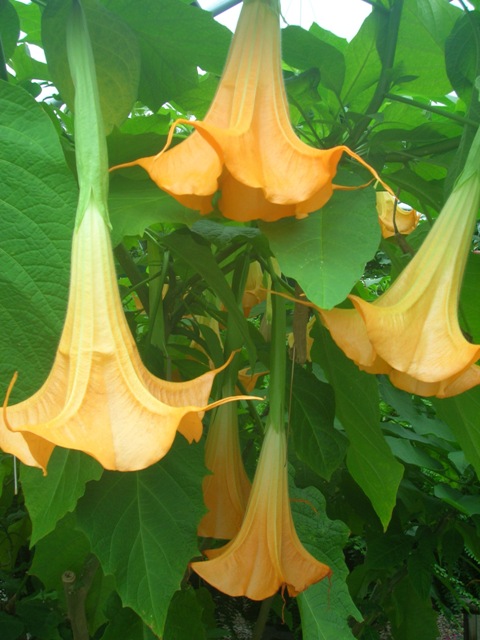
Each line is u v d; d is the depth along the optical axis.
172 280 0.71
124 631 0.64
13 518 1.04
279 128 0.38
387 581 1.09
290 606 1.28
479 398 0.61
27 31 0.74
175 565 0.50
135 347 0.33
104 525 0.51
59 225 0.36
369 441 0.67
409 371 0.38
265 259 0.60
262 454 0.51
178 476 0.53
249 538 0.50
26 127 0.37
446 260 0.41
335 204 0.43
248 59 0.40
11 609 0.92
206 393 0.33
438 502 0.99
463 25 0.58
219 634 0.96
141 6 0.53
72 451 0.46
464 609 1.51
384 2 0.69
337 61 0.61
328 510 1.00
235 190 0.38
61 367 0.33
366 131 0.70
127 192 0.48
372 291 1.56
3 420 0.29
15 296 0.36
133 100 0.52
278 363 0.54
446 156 0.65
